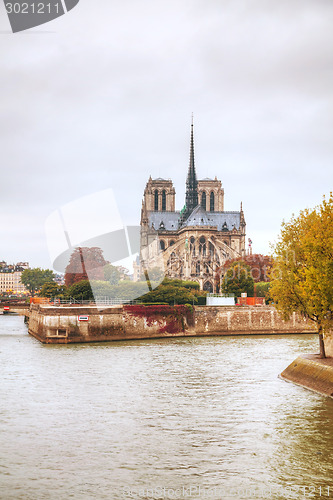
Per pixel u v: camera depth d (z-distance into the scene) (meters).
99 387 70.12
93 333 124.88
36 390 68.38
